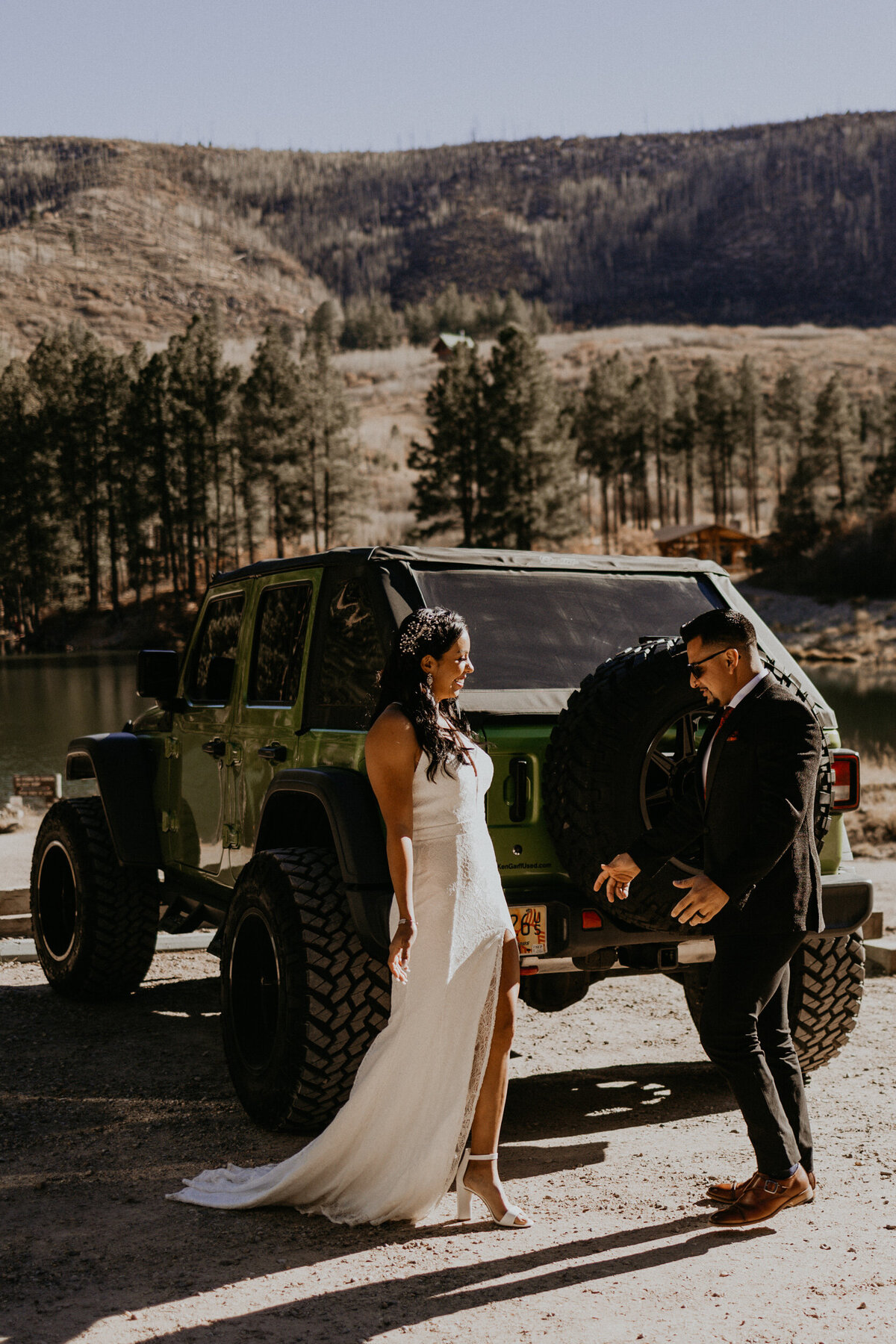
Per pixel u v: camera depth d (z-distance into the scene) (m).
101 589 107.12
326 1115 4.16
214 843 5.39
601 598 4.82
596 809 3.91
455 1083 3.45
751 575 98.06
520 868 4.20
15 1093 4.88
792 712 3.43
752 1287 3.08
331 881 4.16
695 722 4.18
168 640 94.56
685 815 3.67
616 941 4.16
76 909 6.23
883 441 130.62
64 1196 3.82
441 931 3.45
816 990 4.61
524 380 88.56
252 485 102.94
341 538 101.75
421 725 3.43
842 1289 3.06
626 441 119.06
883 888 9.34
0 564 98.56
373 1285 3.14
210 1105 4.70
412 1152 3.50
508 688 4.35
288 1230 3.54
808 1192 3.54
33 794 16.28
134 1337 2.88
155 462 101.62
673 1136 4.38
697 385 125.69
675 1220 3.54
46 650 93.94
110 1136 4.37
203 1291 3.13
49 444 100.75
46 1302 3.08
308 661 4.70
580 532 92.25
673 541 109.75
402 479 142.38
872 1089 4.90
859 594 86.19
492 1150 3.54
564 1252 3.33
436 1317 2.95
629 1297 3.04
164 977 7.07
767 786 3.39
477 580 4.66
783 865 3.48
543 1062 5.41
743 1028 3.50
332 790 4.11
